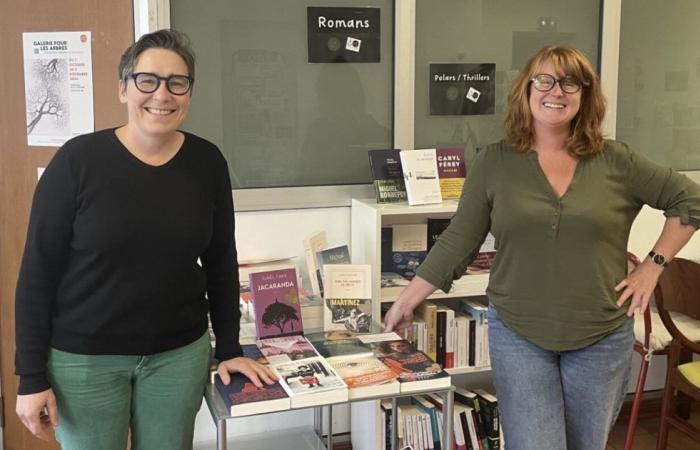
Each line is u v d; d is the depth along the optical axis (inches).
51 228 68.9
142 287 70.8
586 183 77.6
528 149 79.9
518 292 79.5
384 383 82.6
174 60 69.2
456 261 85.4
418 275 87.2
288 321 96.1
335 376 82.4
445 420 85.7
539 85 76.9
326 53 119.8
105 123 115.4
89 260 69.4
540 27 129.0
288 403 78.4
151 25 109.9
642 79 135.3
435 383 84.4
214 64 115.3
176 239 71.3
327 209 122.8
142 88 68.4
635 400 114.2
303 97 120.1
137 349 72.4
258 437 121.8
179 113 70.9
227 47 115.5
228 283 81.9
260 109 118.4
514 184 79.4
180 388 75.9
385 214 117.4
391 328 90.0
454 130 127.6
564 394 81.4
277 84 118.6
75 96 115.3
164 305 72.5
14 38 115.4
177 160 72.9
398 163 118.0
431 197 116.0
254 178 119.8
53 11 114.0
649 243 139.2
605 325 78.3
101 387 72.2
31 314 69.6
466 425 120.3
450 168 120.4
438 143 127.2
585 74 76.7
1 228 120.4
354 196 123.3
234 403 76.5
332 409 125.0
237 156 118.5
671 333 113.2
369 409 116.7
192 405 77.6
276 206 119.7
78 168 68.6
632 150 79.7
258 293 95.1
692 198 79.2
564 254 77.3
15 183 119.0
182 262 72.5
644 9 133.5
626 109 135.3
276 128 119.6
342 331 100.0
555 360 80.7
